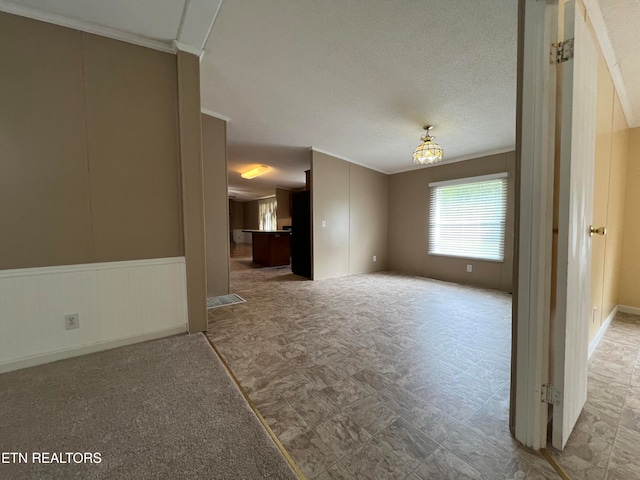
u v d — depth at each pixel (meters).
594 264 1.87
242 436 1.22
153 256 2.25
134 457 1.10
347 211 5.20
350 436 1.23
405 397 1.52
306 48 2.12
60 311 1.92
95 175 2.02
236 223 14.06
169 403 1.44
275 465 1.08
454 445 1.18
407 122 3.32
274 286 4.34
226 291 3.81
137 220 2.18
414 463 1.09
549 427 1.25
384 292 3.95
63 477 1.01
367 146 4.36
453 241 4.73
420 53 2.10
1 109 1.73
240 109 3.22
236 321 2.72
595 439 1.22
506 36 1.88
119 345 2.13
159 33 2.04
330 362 1.91
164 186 2.28
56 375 1.71
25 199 1.81
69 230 1.95
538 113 1.08
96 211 2.03
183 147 2.27
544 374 1.15
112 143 2.07
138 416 1.34
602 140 1.84
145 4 1.74
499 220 4.12
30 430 1.24
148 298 2.24
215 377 1.70
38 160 1.84
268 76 2.52
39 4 1.73
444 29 1.84
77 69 1.93
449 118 3.14
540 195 1.10
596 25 1.59
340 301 3.46
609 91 1.98
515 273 1.20
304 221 5.19
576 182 1.14
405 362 1.91
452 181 4.65
